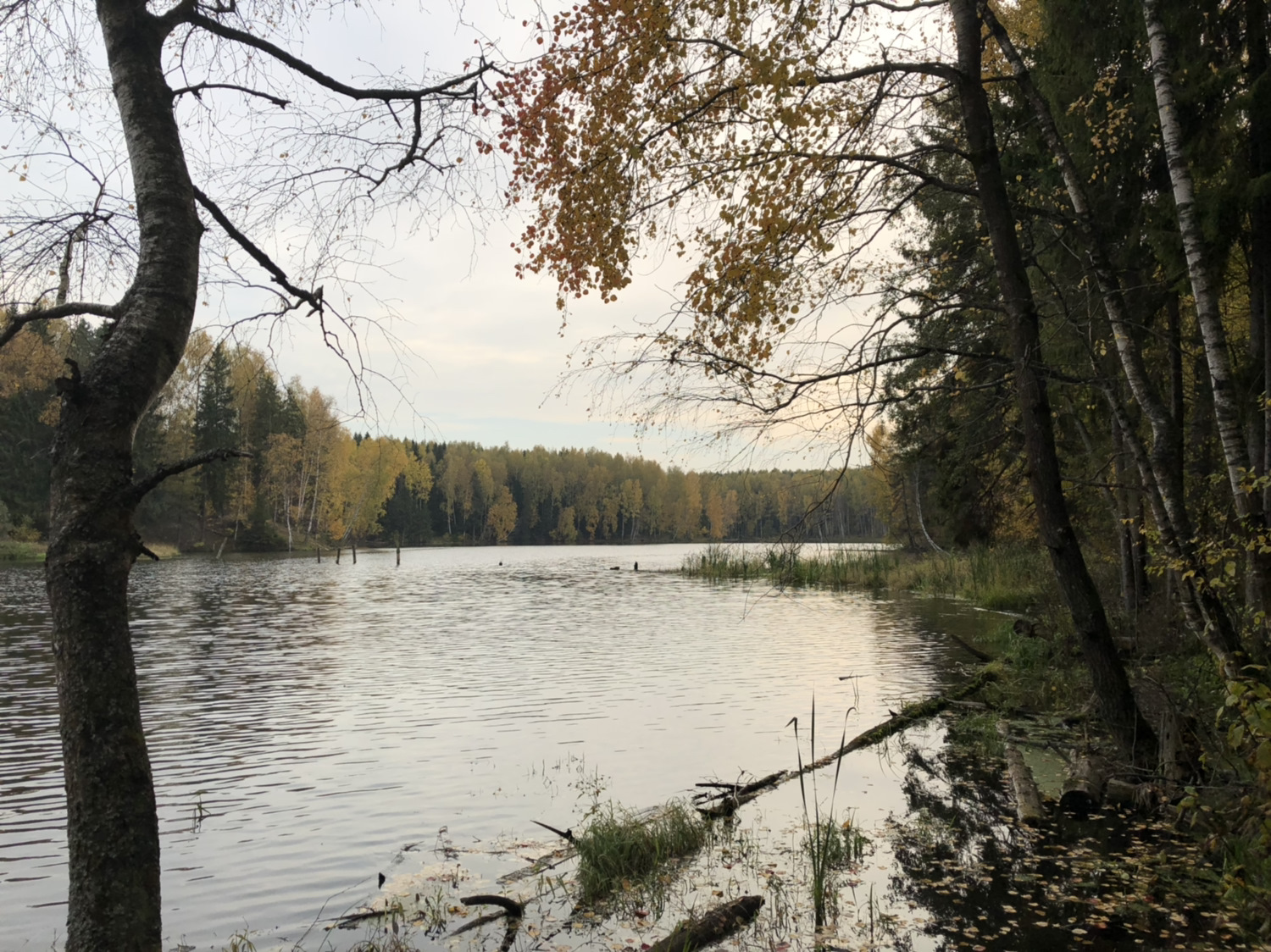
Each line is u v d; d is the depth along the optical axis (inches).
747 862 246.1
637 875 238.1
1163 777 271.1
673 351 273.4
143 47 139.2
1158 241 335.0
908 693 499.5
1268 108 299.6
